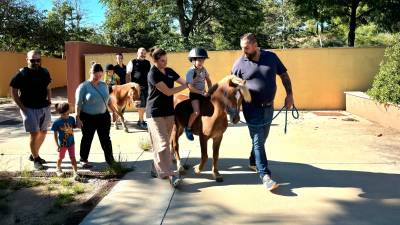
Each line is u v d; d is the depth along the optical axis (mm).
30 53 6547
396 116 9672
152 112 5691
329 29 33812
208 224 4535
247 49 5508
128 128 10633
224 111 5652
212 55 13719
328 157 7277
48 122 6879
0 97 20250
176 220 4668
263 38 33906
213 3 29281
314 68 13422
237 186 5785
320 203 5098
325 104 13547
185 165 6867
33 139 6734
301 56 13414
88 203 5266
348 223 4508
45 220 4766
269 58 5613
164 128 5766
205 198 5340
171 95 5719
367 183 5820
